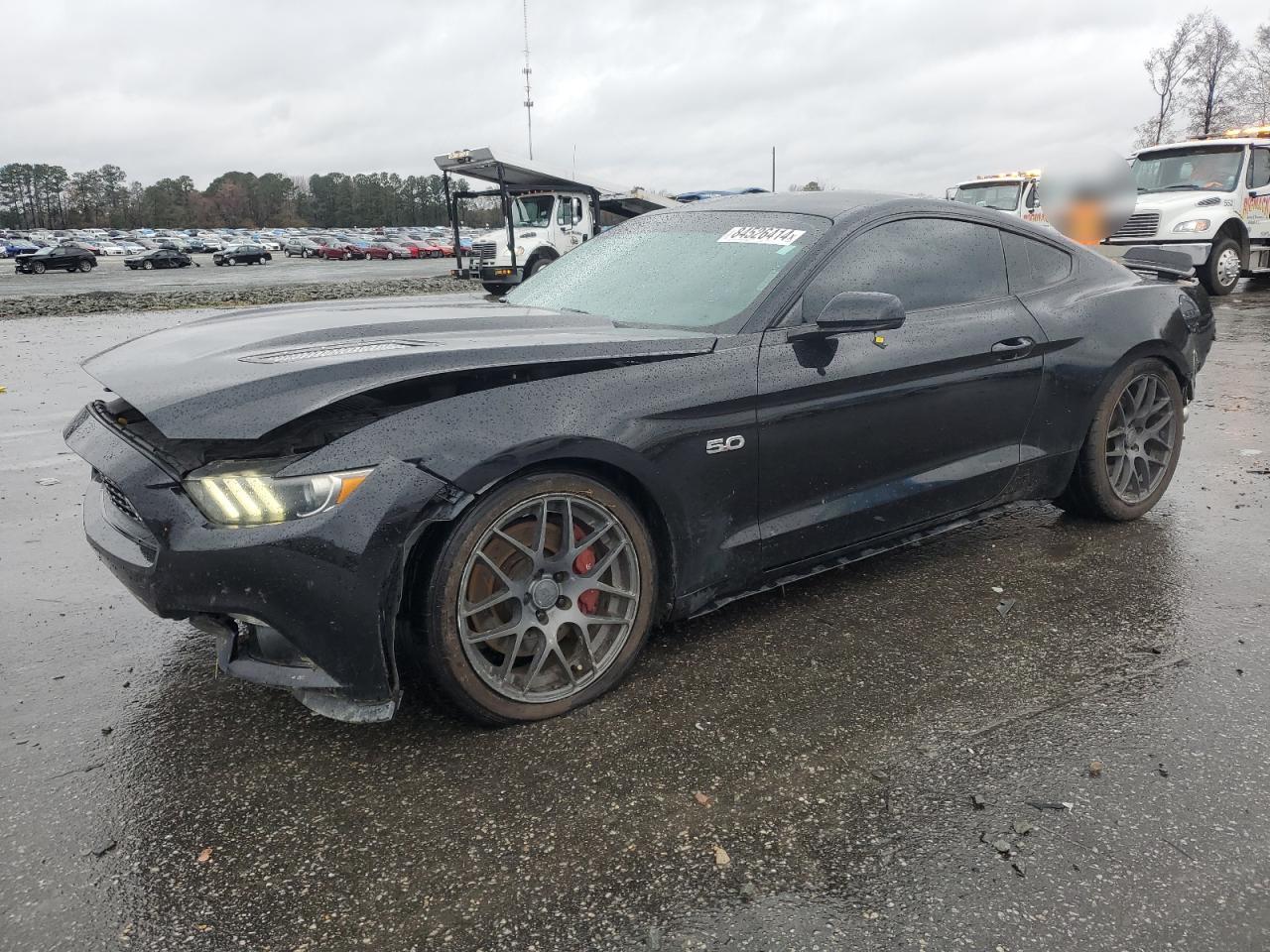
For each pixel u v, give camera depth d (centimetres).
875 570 370
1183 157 1420
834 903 189
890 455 326
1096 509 405
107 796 230
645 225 384
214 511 225
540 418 246
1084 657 292
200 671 296
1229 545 386
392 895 194
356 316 315
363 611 225
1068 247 396
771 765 238
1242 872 196
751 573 301
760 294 302
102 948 181
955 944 177
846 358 306
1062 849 204
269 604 223
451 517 231
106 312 1773
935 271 344
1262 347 905
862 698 271
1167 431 419
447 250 6475
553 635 258
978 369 343
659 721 260
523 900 192
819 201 347
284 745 253
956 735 250
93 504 284
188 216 16025
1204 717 256
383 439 229
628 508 265
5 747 253
